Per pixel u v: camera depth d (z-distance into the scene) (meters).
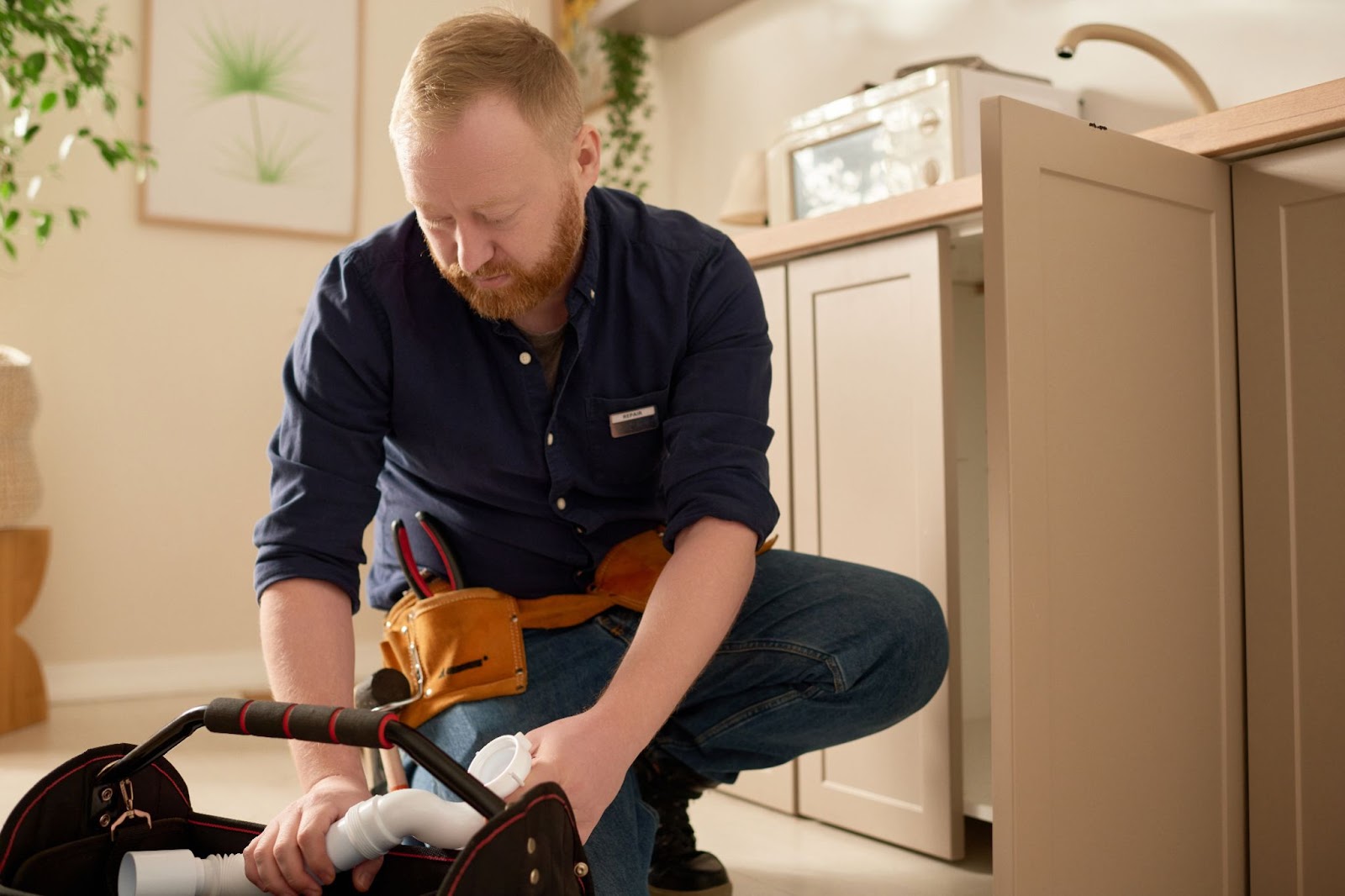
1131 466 1.37
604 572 1.35
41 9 2.60
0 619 2.58
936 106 2.10
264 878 0.87
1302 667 1.46
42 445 3.00
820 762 1.94
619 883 1.12
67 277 3.03
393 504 1.40
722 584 1.10
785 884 1.65
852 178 2.29
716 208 3.31
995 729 1.25
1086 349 1.33
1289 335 1.47
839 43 2.87
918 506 1.78
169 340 3.13
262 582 1.15
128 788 0.89
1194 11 2.11
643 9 3.25
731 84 3.25
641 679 1.00
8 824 0.83
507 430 1.30
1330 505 1.43
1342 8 1.90
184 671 3.10
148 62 3.10
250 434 3.21
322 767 0.97
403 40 3.41
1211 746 1.46
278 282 3.25
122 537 3.07
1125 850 1.34
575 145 1.16
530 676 1.25
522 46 1.09
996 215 1.25
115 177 3.08
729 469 1.19
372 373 1.25
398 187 3.41
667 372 1.32
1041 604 1.26
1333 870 1.42
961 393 2.20
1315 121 1.37
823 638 1.34
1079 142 1.33
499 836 0.70
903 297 1.80
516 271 1.10
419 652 1.25
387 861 0.90
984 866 1.73
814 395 1.96
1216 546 1.48
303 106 3.27
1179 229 1.46
